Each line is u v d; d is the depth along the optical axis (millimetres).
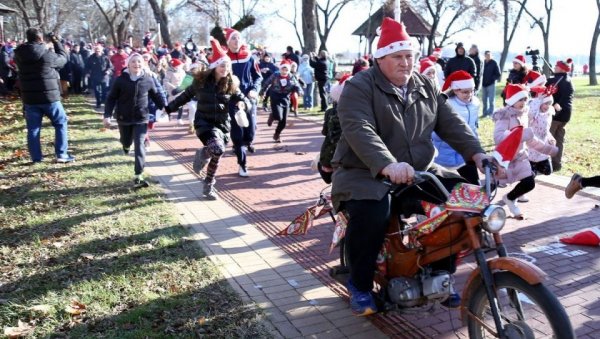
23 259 5160
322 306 4363
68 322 4000
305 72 19922
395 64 3473
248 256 5434
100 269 4938
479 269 3086
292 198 7668
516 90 6309
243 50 9000
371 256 3518
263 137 13172
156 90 7805
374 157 3229
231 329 3932
